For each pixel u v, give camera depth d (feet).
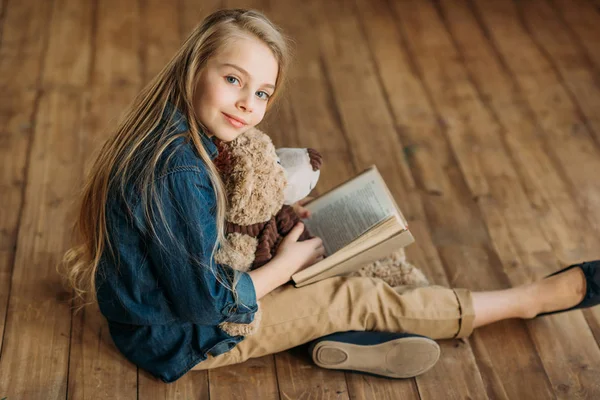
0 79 7.72
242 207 4.55
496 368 5.39
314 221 5.44
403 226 4.90
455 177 7.14
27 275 5.80
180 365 4.92
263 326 4.99
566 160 7.41
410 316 5.15
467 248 6.40
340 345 5.02
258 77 4.34
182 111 4.42
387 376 5.21
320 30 9.01
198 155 4.37
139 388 5.05
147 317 4.67
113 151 4.47
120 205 4.34
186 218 4.24
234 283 4.49
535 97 8.23
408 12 9.46
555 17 9.50
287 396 5.09
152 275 4.51
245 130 4.52
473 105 8.08
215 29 4.30
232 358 5.08
